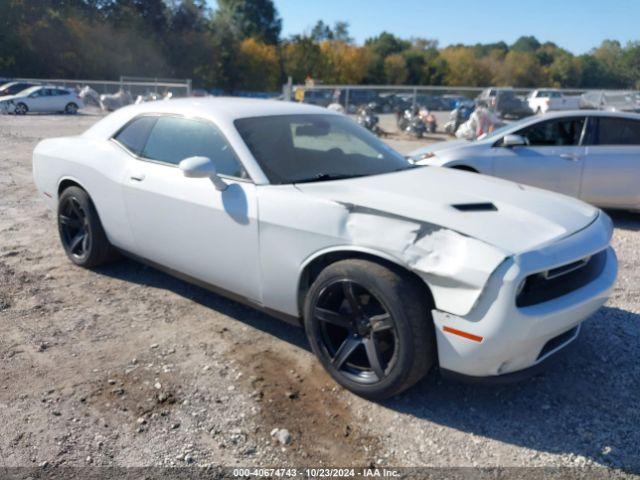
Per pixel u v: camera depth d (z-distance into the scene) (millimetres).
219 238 3562
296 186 3373
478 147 7418
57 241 5750
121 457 2586
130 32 61375
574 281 2936
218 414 2908
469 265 2631
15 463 2527
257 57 72250
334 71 81625
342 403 3031
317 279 3092
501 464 2594
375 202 3055
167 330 3826
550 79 88562
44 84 33938
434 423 2887
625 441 2762
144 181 4012
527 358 2799
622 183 7117
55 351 3510
